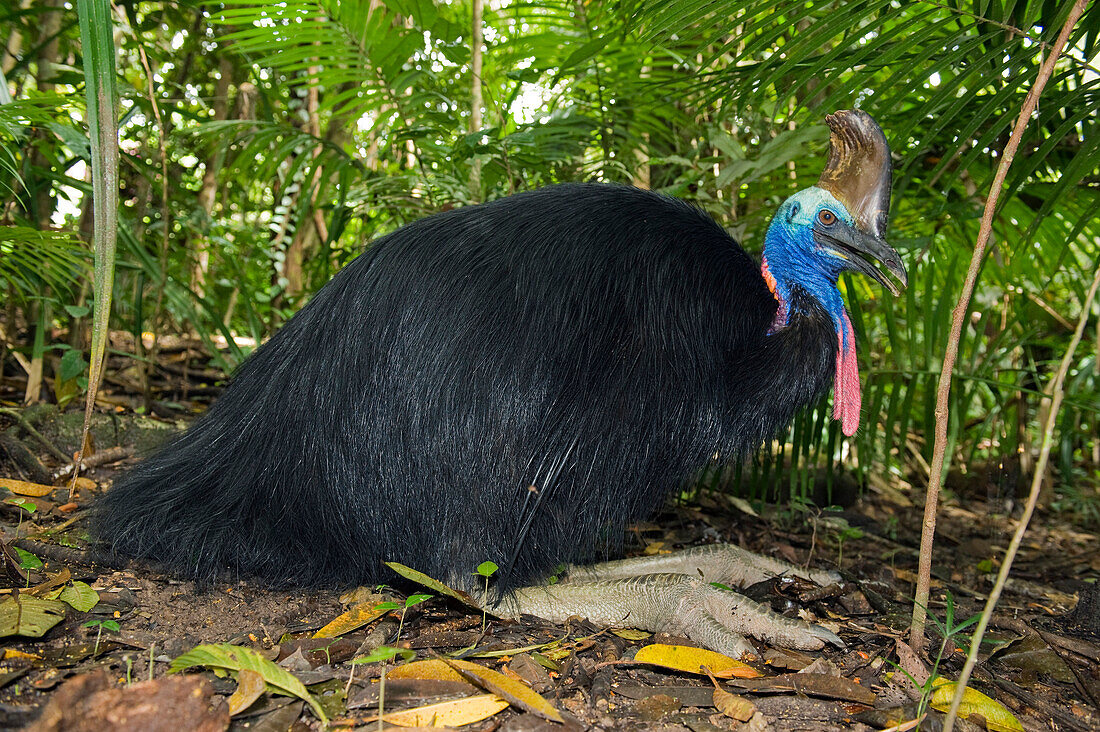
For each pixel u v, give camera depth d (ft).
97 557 8.32
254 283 18.07
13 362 14.15
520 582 8.08
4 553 7.70
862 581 10.17
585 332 7.64
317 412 8.00
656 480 8.18
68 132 10.12
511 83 15.66
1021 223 12.74
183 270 16.94
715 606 7.98
